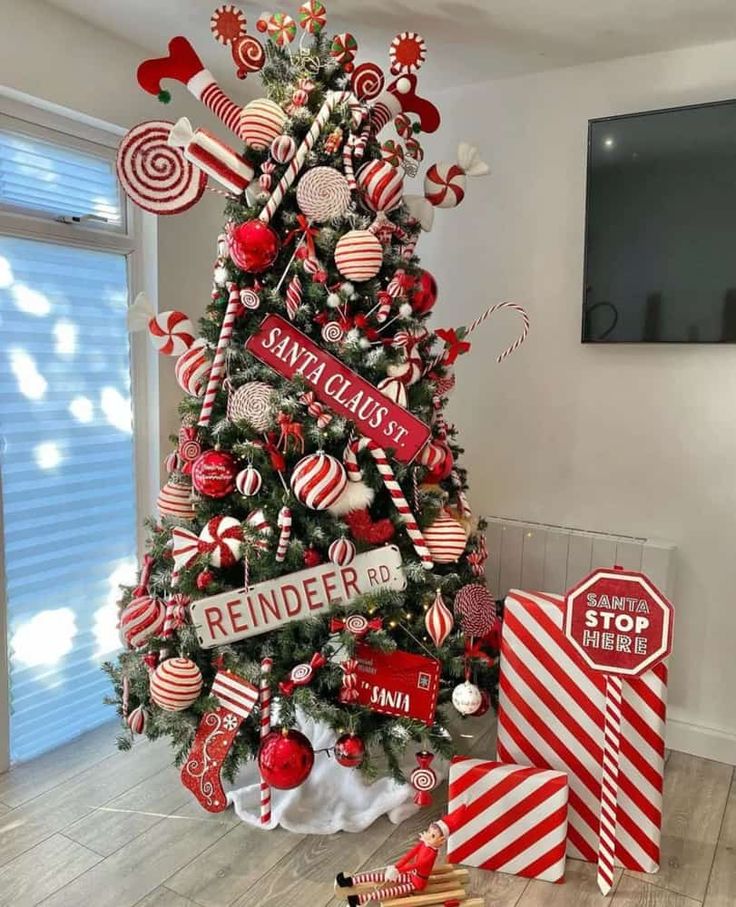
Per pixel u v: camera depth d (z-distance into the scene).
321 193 1.77
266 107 1.77
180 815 2.00
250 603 1.79
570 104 2.40
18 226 2.11
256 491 1.78
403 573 1.82
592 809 1.87
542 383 2.55
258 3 1.99
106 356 2.44
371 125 1.92
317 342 1.87
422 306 1.99
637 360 2.38
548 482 2.58
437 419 2.04
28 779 2.16
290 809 1.98
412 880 1.65
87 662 2.45
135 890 1.73
